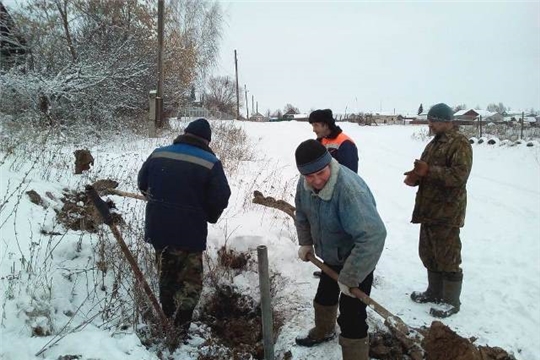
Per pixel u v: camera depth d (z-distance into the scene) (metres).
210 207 3.45
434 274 4.21
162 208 3.36
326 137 4.38
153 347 3.31
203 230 3.46
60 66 12.80
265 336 3.11
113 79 12.95
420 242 4.21
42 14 12.87
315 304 3.49
